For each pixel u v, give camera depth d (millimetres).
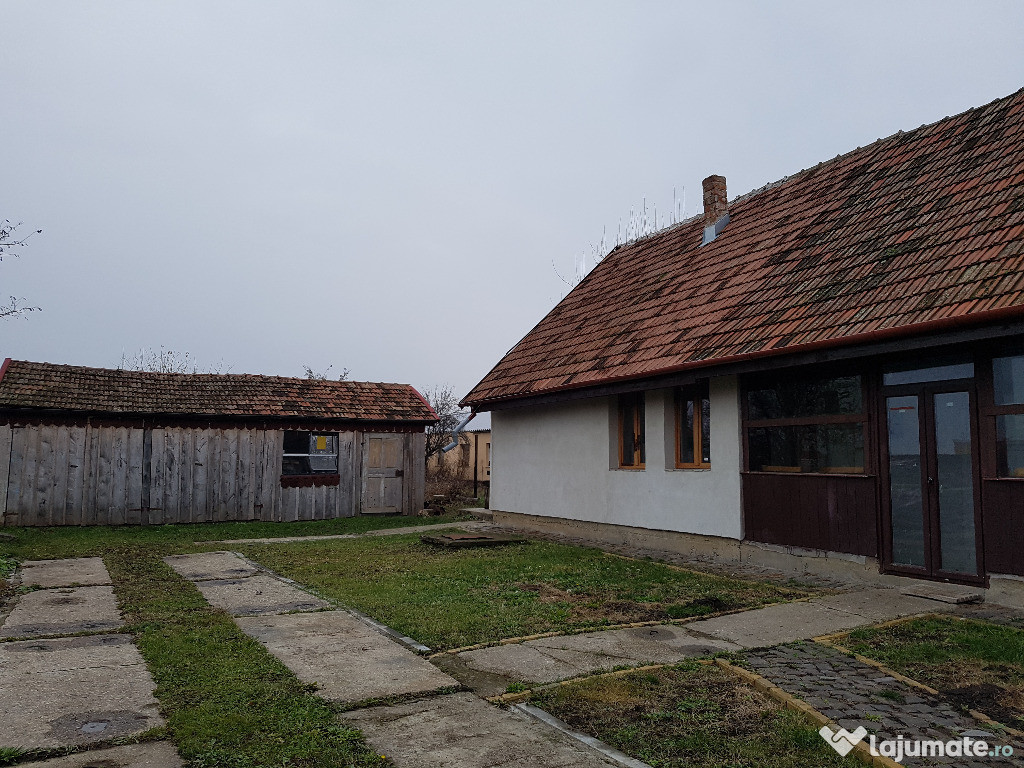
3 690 4871
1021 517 7164
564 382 13273
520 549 12281
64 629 6590
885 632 6508
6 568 9797
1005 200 8430
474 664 5602
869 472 8719
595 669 5480
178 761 3787
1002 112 10477
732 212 15219
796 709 4672
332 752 3924
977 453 7629
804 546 9516
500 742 4133
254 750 3939
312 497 18234
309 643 6160
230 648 5918
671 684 5176
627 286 15836
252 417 17469
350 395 19797
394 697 4836
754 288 11164
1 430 15156
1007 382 7371
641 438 12961
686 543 11602
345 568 10195
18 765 3723
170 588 8625
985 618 6816
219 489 17188
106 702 4645
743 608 7496
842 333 8258
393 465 19438
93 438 16016
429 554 11711
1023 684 5117
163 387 17703
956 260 8008
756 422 10359
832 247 10562
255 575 9664
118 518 16094
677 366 10477
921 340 7488
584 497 13992
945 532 7938
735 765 3916
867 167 12242
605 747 4121
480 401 16172
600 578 9336
